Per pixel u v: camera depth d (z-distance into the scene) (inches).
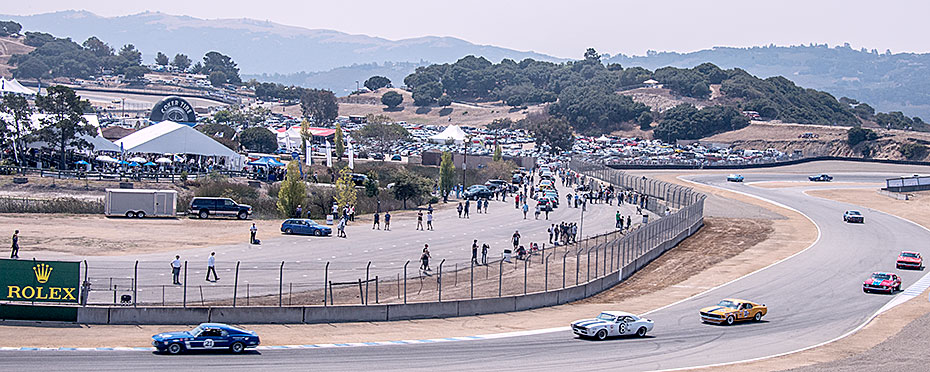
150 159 4377.5
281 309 1683.1
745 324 1850.4
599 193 4335.6
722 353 1541.6
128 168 4114.2
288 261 2261.3
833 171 6973.4
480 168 5728.3
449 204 4040.4
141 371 1245.1
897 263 2674.7
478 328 1724.9
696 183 5620.1
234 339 1409.9
